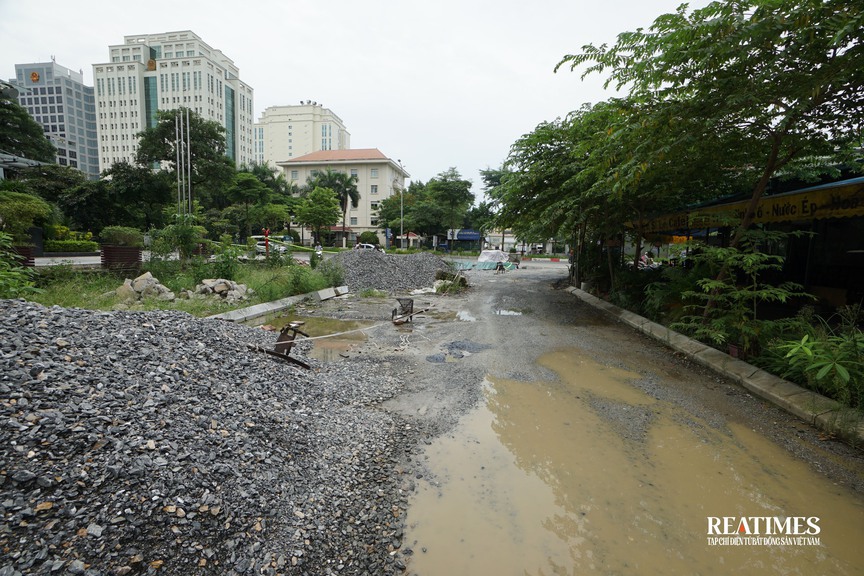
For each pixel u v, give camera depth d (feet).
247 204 151.23
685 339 24.79
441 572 8.22
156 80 290.97
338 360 21.65
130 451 8.93
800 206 25.62
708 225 28.73
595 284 48.62
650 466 12.18
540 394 17.56
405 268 59.21
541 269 98.07
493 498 10.60
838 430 13.80
